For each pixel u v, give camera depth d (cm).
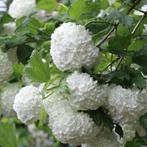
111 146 86
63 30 82
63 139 83
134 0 97
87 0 97
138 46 98
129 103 82
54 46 82
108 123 83
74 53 80
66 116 82
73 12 97
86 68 83
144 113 88
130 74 85
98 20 91
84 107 81
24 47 98
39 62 85
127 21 88
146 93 85
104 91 81
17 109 87
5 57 96
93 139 85
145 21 100
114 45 90
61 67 82
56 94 84
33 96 87
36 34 98
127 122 84
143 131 100
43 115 87
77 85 80
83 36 81
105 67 89
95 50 82
